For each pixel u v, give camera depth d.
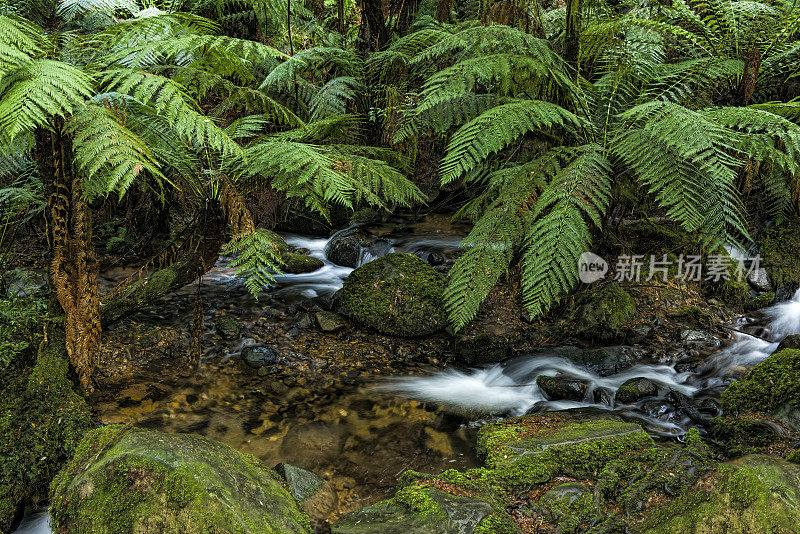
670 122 3.03
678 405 3.08
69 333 2.81
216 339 4.02
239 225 2.86
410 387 3.53
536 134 3.84
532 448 2.67
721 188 3.14
